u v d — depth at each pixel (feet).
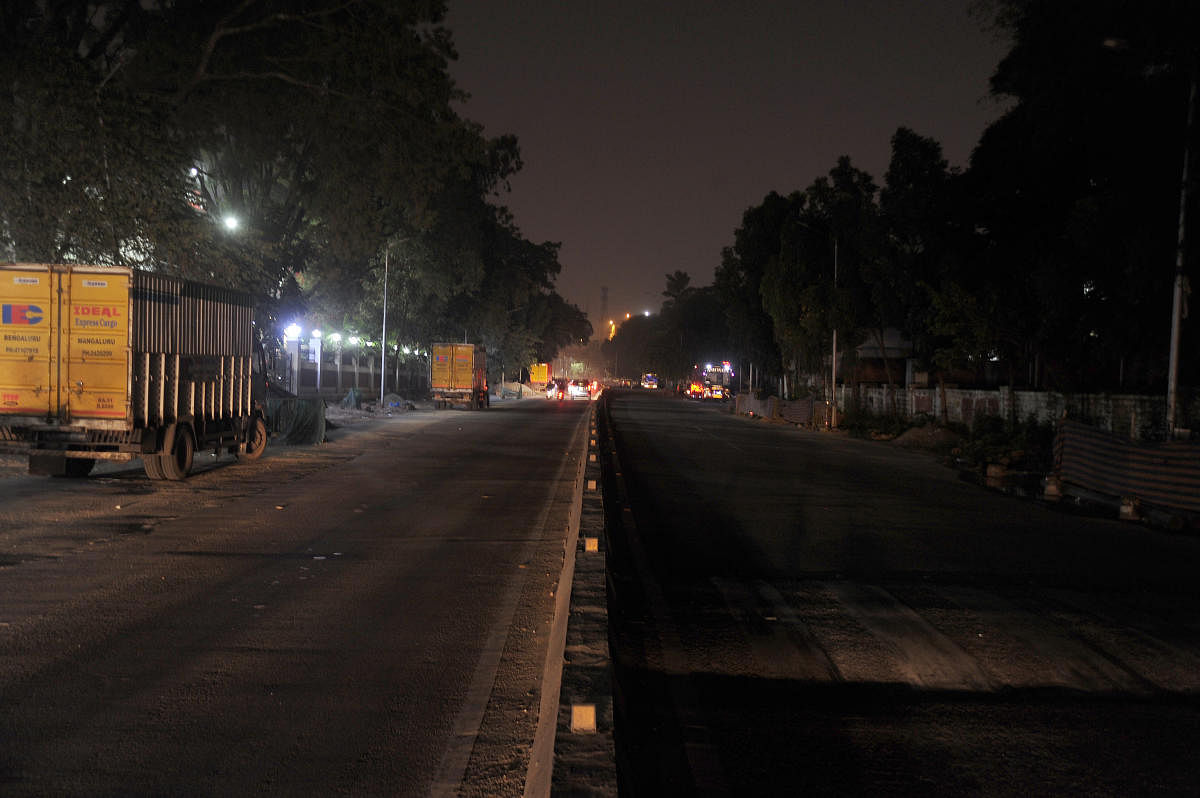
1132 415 74.59
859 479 65.26
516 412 160.04
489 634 21.97
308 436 76.23
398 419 122.62
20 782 13.35
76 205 57.00
